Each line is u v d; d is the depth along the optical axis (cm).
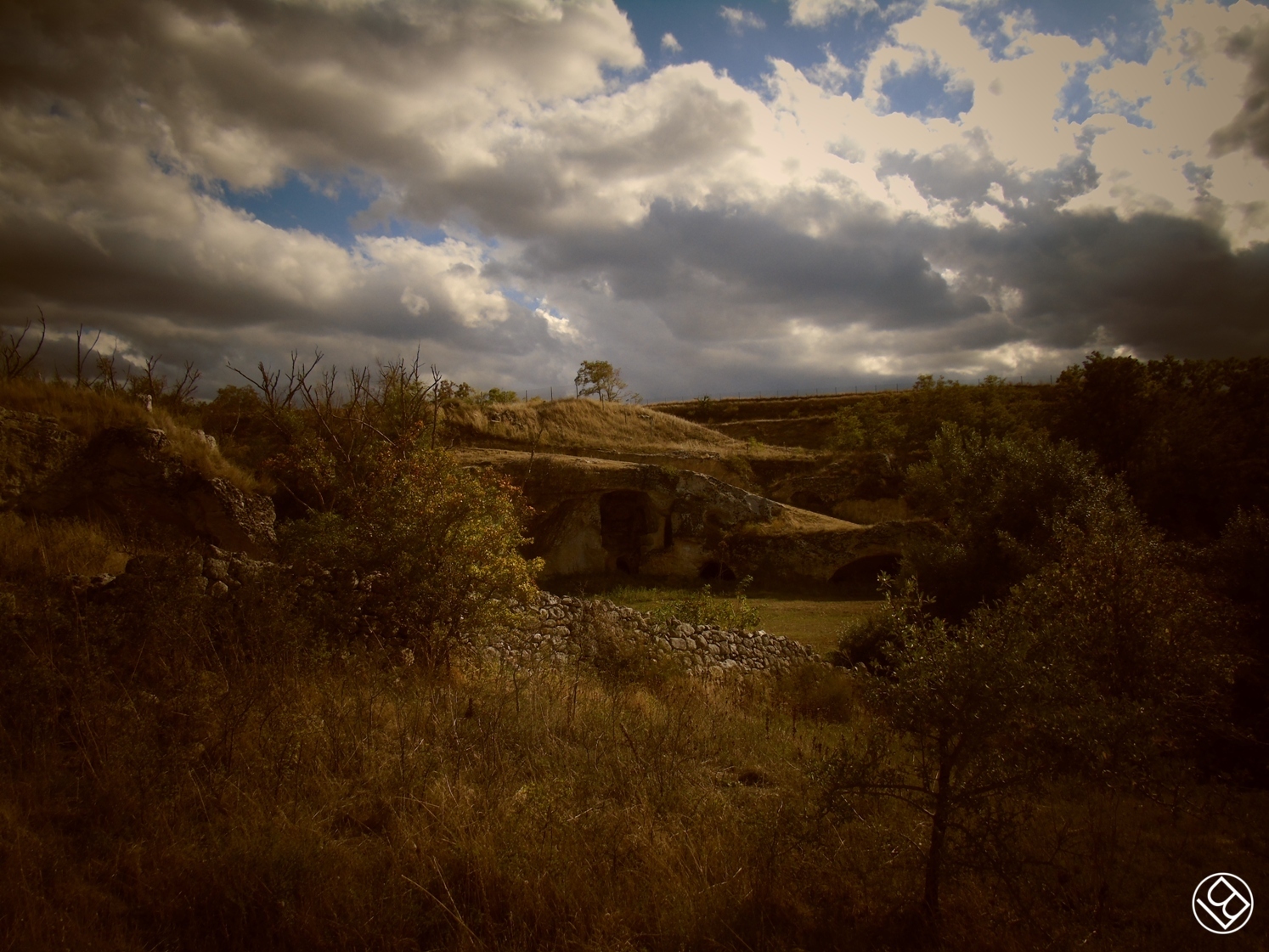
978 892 410
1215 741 766
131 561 708
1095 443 3234
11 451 985
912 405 4959
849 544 2867
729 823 489
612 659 1112
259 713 552
